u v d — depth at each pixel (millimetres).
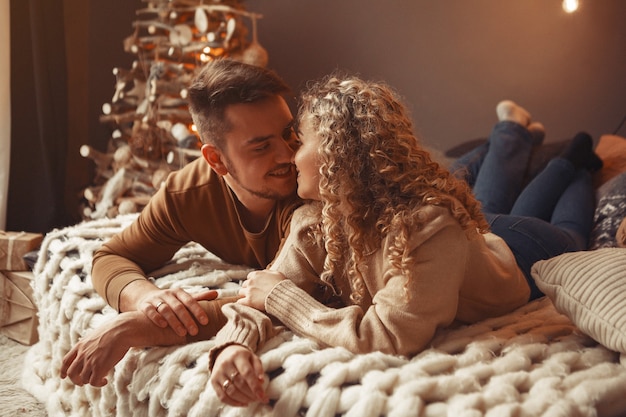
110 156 2842
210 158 1413
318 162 1190
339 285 1276
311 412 987
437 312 1116
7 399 1779
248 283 1263
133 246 1555
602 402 982
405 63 3135
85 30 3129
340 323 1136
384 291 1134
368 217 1184
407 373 1017
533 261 1639
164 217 1534
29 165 2920
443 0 3016
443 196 1145
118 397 1258
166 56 2684
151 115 2650
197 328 1251
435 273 1108
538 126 2570
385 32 3154
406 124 1201
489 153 2469
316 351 1127
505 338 1178
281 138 1348
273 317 1250
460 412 925
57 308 1646
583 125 2820
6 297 2160
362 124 1145
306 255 1279
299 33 3338
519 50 2896
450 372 1060
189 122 2713
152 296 1284
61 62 2943
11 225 2912
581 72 2793
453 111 3070
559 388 997
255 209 1480
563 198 2160
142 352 1253
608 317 1098
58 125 2939
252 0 3418
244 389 1022
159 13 2695
